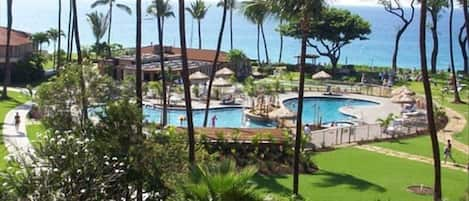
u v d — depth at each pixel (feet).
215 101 204.64
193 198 42.65
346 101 220.02
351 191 98.17
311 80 256.32
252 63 301.84
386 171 113.60
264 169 109.91
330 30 274.77
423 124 162.81
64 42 449.06
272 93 200.13
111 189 57.62
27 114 158.81
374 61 439.22
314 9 90.58
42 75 243.60
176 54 277.23
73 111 73.77
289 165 112.78
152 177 60.70
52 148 53.36
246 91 206.49
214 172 43.73
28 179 51.26
